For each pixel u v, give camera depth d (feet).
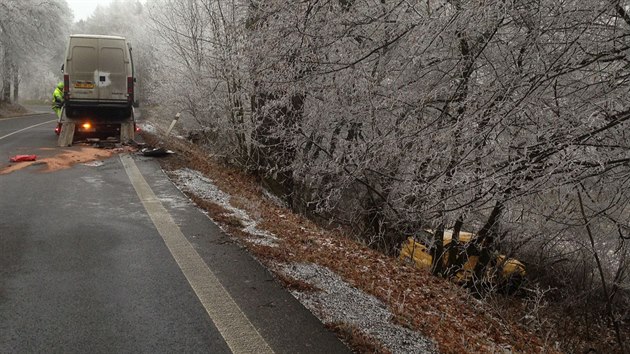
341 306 13.87
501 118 19.02
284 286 14.83
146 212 23.31
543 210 24.44
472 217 27.78
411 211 25.63
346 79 27.66
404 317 13.93
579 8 18.42
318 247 21.02
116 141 49.39
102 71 48.83
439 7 20.86
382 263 22.08
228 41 40.65
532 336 19.47
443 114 23.54
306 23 24.71
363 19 24.59
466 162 21.04
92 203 24.89
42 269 15.71
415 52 23.75
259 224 22.47
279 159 38.27
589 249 25.80
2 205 23.98
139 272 15.60
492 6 19.60
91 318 12.39
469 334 14.93
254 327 12.04
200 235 19.76
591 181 20.06
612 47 18.94
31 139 52.54
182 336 11.57
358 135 31.78
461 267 29.66
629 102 18.04
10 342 11.12
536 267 32.27
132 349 10.95
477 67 23.91
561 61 19.13
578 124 18.15
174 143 53.67
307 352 10.97
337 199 34.27
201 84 50.67
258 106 37.29
